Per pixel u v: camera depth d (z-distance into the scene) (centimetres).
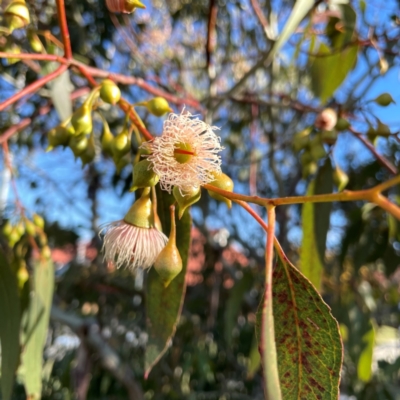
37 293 28
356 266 44
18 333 25
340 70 36
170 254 15
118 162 19
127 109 19
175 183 15
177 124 15
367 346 42
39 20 37
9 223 29
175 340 58
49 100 37
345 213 64
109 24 49
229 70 64
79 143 21
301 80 58
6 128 40
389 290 67
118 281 65
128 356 56
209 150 15
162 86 51
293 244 64
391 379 53
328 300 58
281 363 14
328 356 14
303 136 28
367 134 28
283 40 24
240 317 66
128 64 55
